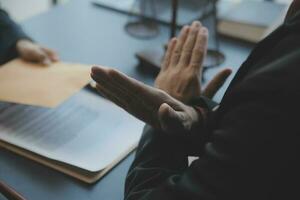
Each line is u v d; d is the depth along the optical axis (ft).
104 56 3.56
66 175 2.34
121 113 2.80
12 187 2.25
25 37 3.47
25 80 2.82
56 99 2.64
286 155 1.38
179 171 2.07
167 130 1.93
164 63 2.64
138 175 2.06
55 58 3.16
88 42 3.76
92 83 2.93
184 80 2.44
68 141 2.54
